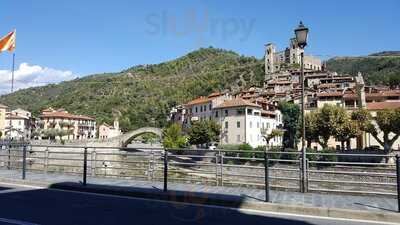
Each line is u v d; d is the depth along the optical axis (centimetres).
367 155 1120
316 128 6103
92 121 14725
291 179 1268
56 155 3781
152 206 1068
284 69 13238
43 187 1423
